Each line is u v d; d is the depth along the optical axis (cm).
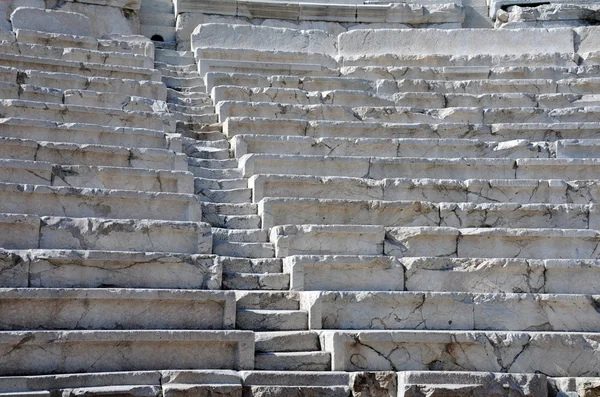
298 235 1030
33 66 1378
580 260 1019
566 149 1285
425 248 1052
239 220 1073
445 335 899
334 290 987
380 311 948
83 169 1057
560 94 1498
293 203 1076
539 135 1348
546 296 973
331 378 841
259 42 1691
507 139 1345
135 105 1302
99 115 1228
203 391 796
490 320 963
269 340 888
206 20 1789
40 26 1562
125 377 793
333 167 1195
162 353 843
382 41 1722
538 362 911
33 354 804
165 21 1800
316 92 1455
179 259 941
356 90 1505
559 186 1173
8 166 1023
